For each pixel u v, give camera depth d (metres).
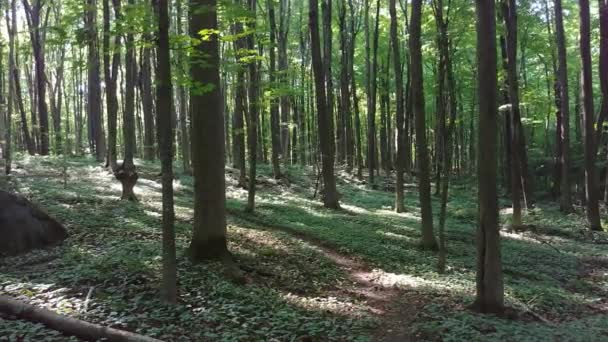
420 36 13.62
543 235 17.17
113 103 19.44
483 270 8.34
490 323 7.54
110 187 17.62
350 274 10.84
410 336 7.16
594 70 30.53
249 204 16.03
